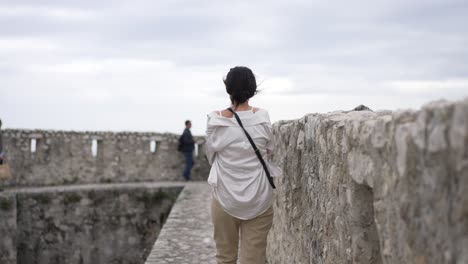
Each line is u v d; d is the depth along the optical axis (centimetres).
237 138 387
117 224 1684
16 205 1587
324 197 380
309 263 438
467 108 168
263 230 397
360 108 418
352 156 301
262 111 400
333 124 361
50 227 1634
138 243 1688
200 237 860
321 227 392
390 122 240
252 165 389
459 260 178
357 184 303
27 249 1612
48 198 1634
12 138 1817
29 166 1848
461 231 176
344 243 325
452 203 181
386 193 244
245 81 392
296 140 491
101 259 1669
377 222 258
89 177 1958
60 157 1911
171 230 926
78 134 1945
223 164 392
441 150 186
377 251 303
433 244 196
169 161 2069
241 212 388
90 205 1669
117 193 1692
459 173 175
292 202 507
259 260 397
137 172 2025
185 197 1425
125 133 2016
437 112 189
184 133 2003
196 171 2097
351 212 306
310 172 434
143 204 1702
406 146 216
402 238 226
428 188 198
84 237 1661
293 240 509
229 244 404
